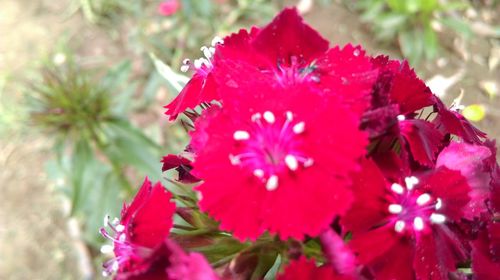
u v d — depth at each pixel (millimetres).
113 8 264
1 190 217
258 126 70
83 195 171
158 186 74
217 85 77
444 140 82
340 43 252
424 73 242
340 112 68
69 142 186
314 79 74
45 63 217
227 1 264
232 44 82
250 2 258
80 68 221
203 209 67
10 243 205
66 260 201
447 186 72
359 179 68
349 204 63
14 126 220
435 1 239
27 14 267
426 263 69
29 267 201
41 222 209
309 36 79
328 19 260
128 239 74
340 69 73
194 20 250
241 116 71
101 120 171
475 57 249
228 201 67
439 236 71
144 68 244
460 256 72
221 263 76
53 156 222
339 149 66
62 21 263
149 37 250
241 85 73
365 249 68
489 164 78
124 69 186
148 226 73
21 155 225
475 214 73
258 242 76
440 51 249
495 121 229
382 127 68
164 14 248
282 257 75
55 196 215
